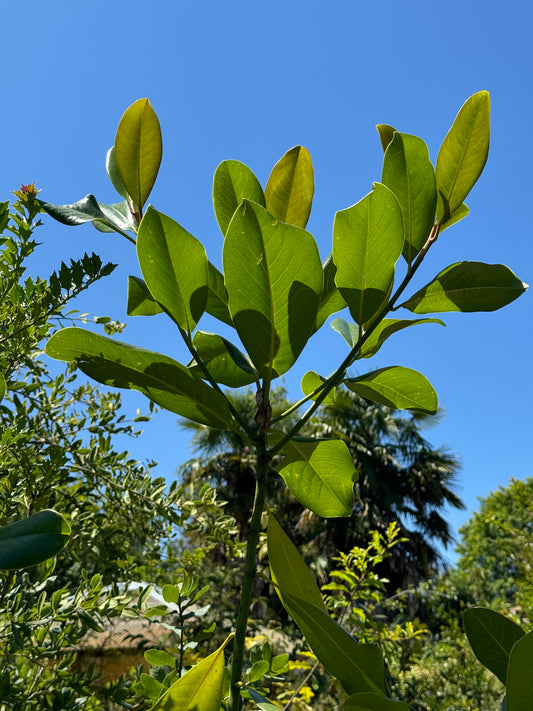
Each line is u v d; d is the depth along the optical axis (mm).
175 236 912
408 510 14242
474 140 995
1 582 1310
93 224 1131
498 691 5355
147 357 953
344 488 1229
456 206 1013
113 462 1786
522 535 6105
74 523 1562
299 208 1226
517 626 764
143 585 1630
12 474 1414
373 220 908
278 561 978
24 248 1327
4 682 1231
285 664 1223
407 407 1264
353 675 827
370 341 1168
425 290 1019
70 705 1246
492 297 1012
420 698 5172
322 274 889
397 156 1002
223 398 956
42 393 1747
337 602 3197
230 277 880
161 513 1783
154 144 1114
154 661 1155
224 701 928
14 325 1359
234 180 1118
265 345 919
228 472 13148
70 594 1474
